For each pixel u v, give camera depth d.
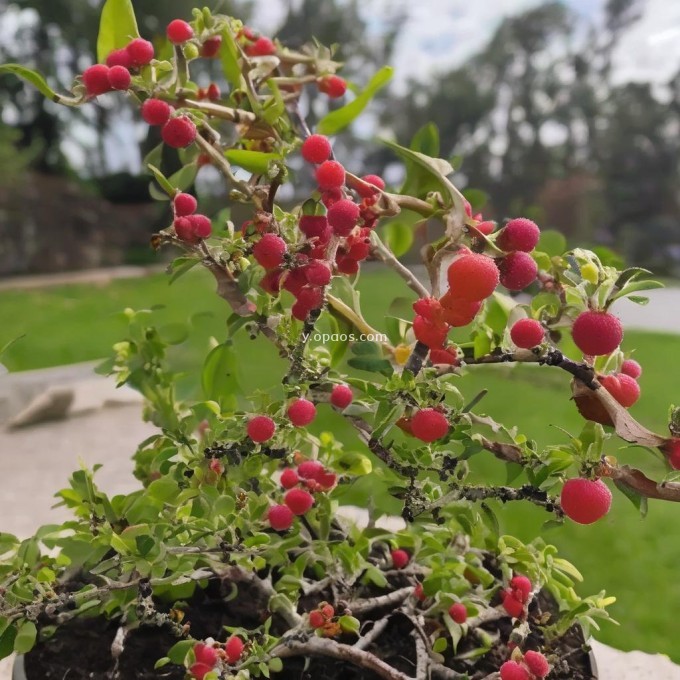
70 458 0.61
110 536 0.21
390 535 0.25
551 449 0.17
